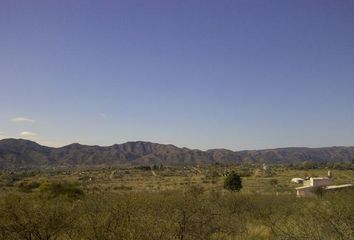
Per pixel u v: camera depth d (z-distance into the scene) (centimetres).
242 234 1354
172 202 1069
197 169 14675
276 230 1230
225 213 1365
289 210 1803
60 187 2647
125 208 916
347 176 8388
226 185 5447
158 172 13288
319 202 1448
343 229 915
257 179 8825
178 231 992
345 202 1073
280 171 11406
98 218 876
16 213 870
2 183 6378
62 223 894
